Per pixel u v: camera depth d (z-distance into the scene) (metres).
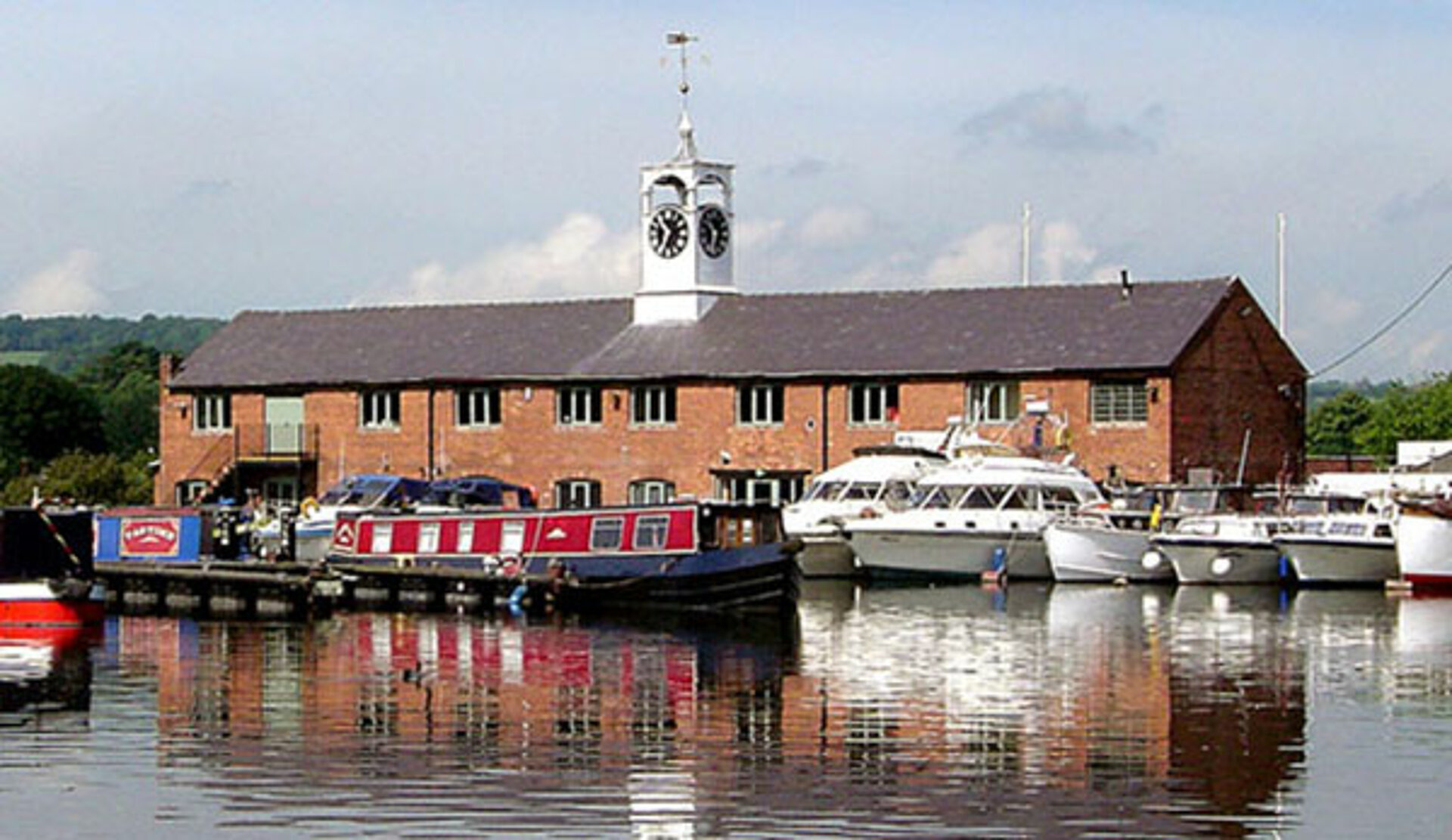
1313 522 73.69
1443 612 64.00
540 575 67.12
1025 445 82.62
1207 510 78.31
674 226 93.31
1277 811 35.06
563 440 92.31
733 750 40.03
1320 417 164.38
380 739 41.38
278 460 96.81
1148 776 37.59
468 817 34.97
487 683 48.75
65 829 34.47
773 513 66.69
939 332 87.69
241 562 71.75
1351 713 43.62
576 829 34.22
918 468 79.81
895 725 42.56
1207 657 52.41
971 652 53.56
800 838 33.62
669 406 90.56
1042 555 75.75
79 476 109.12
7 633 59.94
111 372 199.00
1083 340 84.56
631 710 44.66
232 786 37.22
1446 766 38.25
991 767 38.28
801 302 92.25
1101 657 52.47
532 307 97.50
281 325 101.56
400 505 79.06
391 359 96.38
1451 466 85.75
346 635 59.16
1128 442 82.81
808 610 65.44
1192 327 83.50
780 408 88.69
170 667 51.94
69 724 43.22
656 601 66.00
